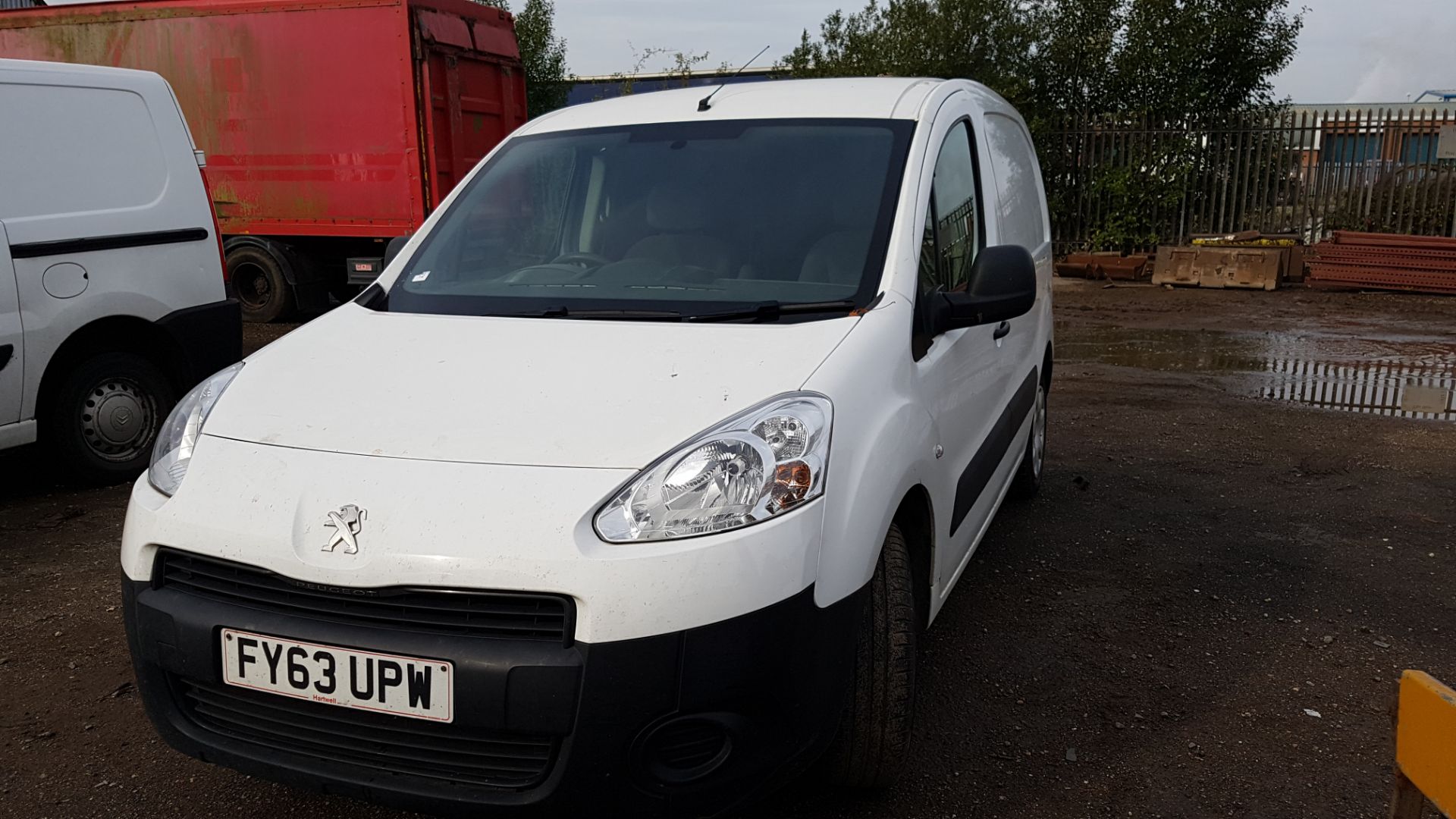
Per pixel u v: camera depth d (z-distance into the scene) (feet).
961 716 10.23
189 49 34.27
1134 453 19.92
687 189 10.67
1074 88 54.85
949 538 10.02
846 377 7.98
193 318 18.33
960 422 10.29
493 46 35.91
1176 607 12.83
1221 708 10.44
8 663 11.28
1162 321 37.68
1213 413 23.26
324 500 7.07
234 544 7.11
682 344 8.48
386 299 10.36
